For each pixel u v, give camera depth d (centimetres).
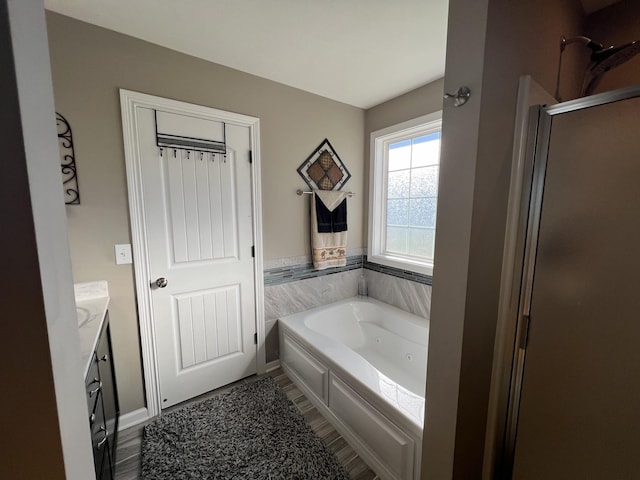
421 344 218
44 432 39
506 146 96
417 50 170
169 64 168
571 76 138
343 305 262
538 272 102
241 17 141
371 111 263
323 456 151
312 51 171
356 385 153
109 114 154
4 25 32
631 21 137
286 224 231
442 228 96
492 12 79
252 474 139
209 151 188
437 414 104
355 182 272
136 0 129
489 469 117
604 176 86
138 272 169
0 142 33
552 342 101
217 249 199
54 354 39
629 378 87
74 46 142
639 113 78
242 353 219
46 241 38
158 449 154
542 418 106
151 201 171
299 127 228
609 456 92
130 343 172
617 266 86
